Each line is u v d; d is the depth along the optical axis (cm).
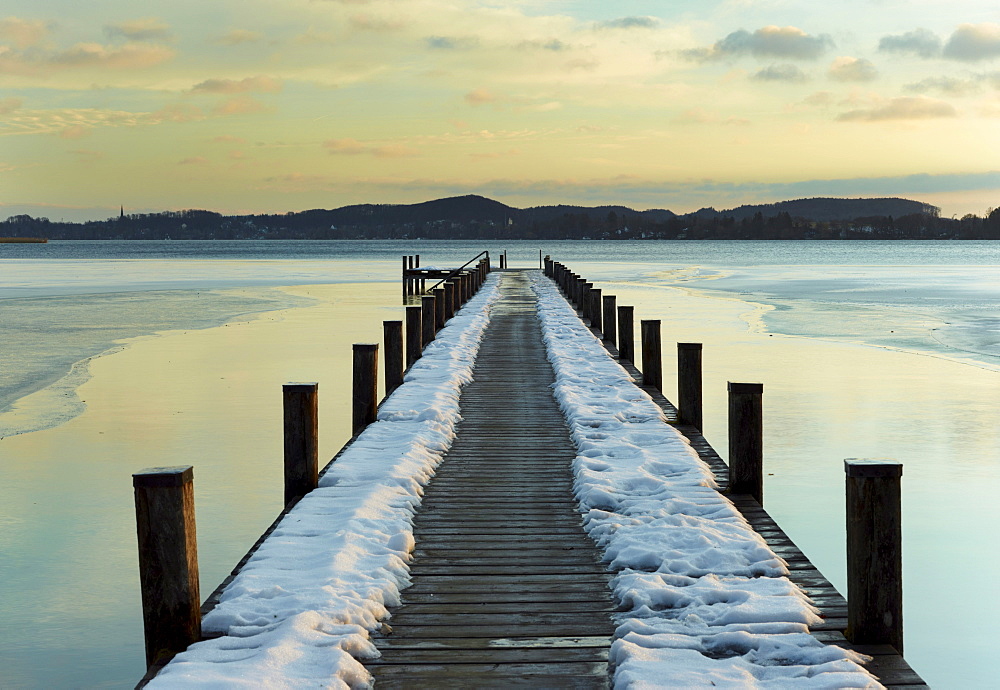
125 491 968
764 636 402
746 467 653
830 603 452
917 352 1953
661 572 489
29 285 4206
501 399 1054
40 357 1884
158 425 1274
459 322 1820
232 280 4716
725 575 485
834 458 1105
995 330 2336
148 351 1972
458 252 12469
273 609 434
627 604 455
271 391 1526
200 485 995
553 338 1557
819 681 362
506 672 388
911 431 1238
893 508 402
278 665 372
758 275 5319
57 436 1207
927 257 9656
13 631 645
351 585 463
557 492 670
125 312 2855
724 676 366
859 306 3044
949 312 2819
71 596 704
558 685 377
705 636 407
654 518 579
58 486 984
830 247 17288
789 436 1213
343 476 679
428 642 418
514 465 751
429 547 550
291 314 2808
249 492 969
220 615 425
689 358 890
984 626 669
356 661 383
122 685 573
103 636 639
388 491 636
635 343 2105
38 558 780
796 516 902
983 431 1235
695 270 6134
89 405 1405
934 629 665
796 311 2872
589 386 1084
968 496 957
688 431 870
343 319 2653
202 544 820
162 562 403
